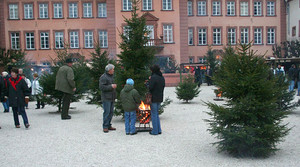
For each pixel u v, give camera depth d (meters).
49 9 46.56
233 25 48.62
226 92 7.20
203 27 48.28
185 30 44.16
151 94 9.60
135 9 12.45
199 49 48.41
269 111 6.85
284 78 12.73
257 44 48.81
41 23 46.56
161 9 43.06
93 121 12.76
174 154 7.46
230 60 7.24
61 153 7.75
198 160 6.94
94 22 46.81
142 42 12.19
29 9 46.69
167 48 43.28
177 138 9.20
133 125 9.84
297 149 7.72
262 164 6.57
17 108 11.40
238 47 7.50
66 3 46.59
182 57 44.12
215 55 36.53
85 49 46.53
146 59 12.18
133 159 7.11
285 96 12.74
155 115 9.68
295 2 46.19
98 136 9.68
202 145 8.29
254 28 48.81
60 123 12.36
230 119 7.08
